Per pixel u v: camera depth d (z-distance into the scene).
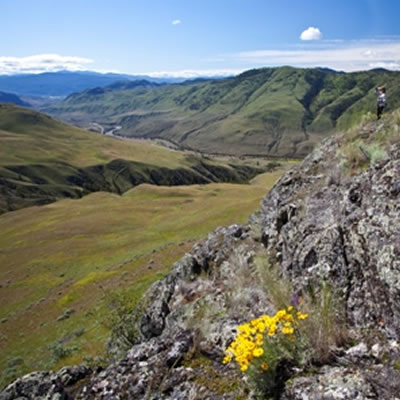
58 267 50.28
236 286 7.77
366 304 4.98
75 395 5.36
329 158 9.98
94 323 26.70
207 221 53.41
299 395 3.59
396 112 8.89
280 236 8.58
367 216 5.86
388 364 3.74
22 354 26.47
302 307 5.15
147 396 4.65
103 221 72.62
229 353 4.31
